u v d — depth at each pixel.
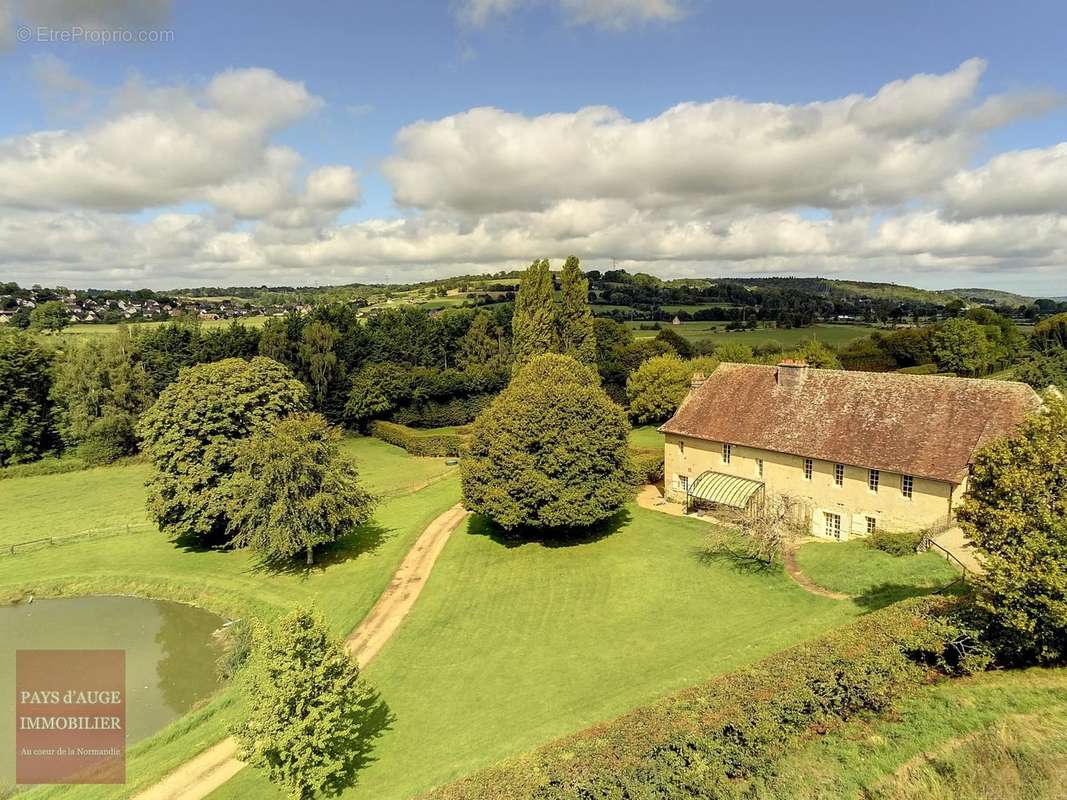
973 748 16.45
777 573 37.03
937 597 25.14
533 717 25.02
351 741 24.83
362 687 24.31
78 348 77.06
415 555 45.56
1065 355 78.06
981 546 20.66
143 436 46.97
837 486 42.56
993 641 20.69
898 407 42.00
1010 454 20.61
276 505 41.06
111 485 66.12
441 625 34.94
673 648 29.62
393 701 27.97
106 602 41.44
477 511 45.97
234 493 42.25
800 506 44.56
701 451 52.00
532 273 77.88
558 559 42.97
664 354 95.38
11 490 64.25
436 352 105.19
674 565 40.09
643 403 85.88
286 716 21.23
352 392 87.88
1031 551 18.91
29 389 73.75
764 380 51.00
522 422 44.69
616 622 33.44
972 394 39.56
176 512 45.59
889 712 18.62
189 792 23.61
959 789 15.27
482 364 101.81
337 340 92.62
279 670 21.59
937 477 36.81
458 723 25.62
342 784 22.59
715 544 41.22
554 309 79.75
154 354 81.12
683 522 48.84
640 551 43.09
